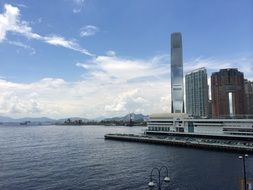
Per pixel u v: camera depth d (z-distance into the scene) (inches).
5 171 5027.1
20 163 5880.9
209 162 5629.9
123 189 3794.3
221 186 3814.0
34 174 4756.4
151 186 2235.5
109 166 5452.8
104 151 7839.6
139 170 5007.4
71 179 4379.9
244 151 6953.7
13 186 4008.4
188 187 3786.9
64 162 5984.3
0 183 4168.3
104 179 4350.4
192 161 5807.1
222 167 5064.0
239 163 5428.2
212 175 4441.4
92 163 5826.8
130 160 6171.3
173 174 4571.9
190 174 4544.8
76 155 7071.9
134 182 4136.3
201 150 7608.3
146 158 6407.5
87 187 3917.3
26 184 4111.7
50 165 5615.2
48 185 4047.7
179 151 7504.9
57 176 4594.0
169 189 3710.6
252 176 4345.5
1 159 6461.6
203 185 3873.0
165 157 6481.3
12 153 7549.2
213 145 7657.5
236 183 3944.4
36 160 6289.4
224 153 6924.2
